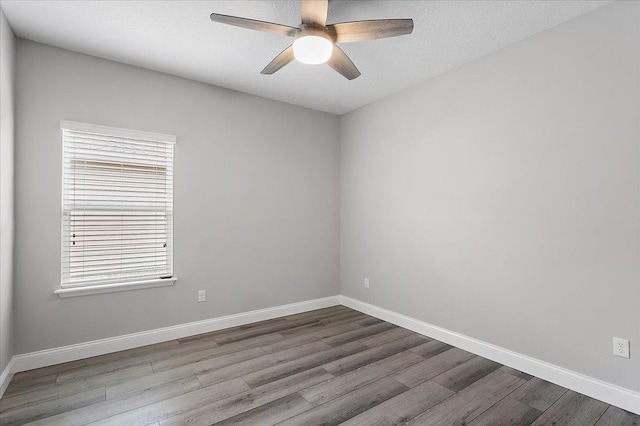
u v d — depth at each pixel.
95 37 2.52
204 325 3.36
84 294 2.75
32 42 2.56
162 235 3.14
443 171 3.14
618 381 2.07
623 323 2.05
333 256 4.38
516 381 2.39
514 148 2.60
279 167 3.89
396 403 2.12
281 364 2.66
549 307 2.39
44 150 2.60
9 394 2.19
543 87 2.43
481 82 2.83
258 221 3.72
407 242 3.51
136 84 2.99
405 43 2.61
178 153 3.21
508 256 2.63
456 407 2.07
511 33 2.46
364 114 4.06
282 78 3.27
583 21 2.22
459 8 2.17
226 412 2.01
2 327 2.21
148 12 2.22
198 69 3.07
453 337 3.04
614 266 2.09
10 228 2.37
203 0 2.11
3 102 2.18
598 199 2.16
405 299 3.53
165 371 2.53
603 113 2.14
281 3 2.15
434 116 3.23
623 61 2.05
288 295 3.96
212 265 3.41
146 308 3.04
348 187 4.31
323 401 2.13
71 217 2.72
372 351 2.92
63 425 1.88
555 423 1.91
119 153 2.93
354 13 2.24
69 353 2.68
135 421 1.92
